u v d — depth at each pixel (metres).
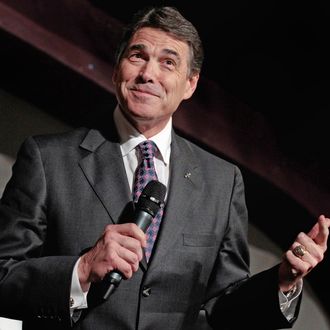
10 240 5.14
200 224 5.43
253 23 9.35
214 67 9.92
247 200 10.85
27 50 8.70
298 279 5.06
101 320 4.98
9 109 9.23
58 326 5.01
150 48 5.44
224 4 9.09
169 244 5.21
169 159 5.64
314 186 10.75
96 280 4.72
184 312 5.21
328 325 10.91
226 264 5.58
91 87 9.11
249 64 9.88
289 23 9.36
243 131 10.38
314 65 9.80
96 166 5.42
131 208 5.23
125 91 5.41
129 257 4.62
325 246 5.00
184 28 5.54
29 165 5.36
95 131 5.66
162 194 5.03
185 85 5.62
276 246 10.99
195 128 10.00
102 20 9.27
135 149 5.55
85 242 5.13
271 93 10.20
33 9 8.77
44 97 9.34
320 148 10.59
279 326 5.26
